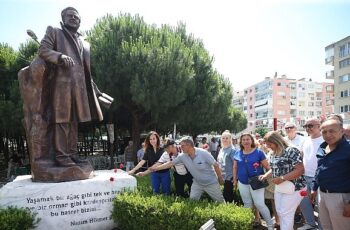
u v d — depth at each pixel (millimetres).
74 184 5207
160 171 6570
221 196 5691
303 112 81000
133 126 17828
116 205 5223
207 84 17969
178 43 15859
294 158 4480
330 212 3859
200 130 24906
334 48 43969
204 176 5555
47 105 5617
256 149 5566
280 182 4484
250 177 5453
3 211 4523
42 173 5320
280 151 4613
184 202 4984
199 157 5574
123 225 5133
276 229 5797
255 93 88688
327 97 79562
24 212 4605
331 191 3836
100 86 14867
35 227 4848
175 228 4578
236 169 6000
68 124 5609
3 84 17953
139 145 17781
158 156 6785
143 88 14500
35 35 5477
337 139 3869
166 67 14789
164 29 17312
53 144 5586
